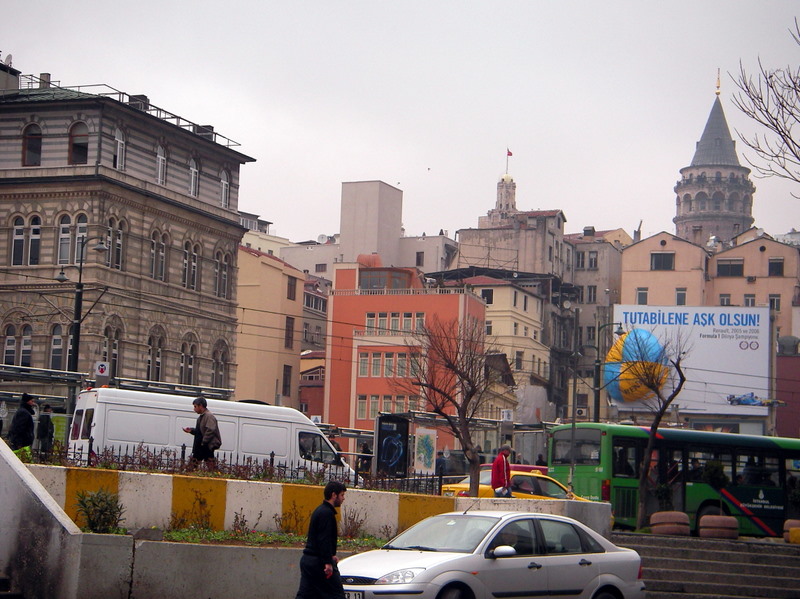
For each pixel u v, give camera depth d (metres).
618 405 86.44
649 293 113.00
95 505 18.56
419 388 76.38
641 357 71.38
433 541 18.22
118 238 62.38
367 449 53.84
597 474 36.88
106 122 61.44
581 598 18.44
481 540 17.78
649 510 36.81
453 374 66.81
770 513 38.12
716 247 137.75
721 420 88.75
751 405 88.19
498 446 61.38
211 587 18.56
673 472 37.41
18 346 61.16
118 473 20.69
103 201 60.81
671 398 36.97
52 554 17.14
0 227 61.97
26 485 17.55
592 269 127.25
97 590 17.14
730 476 38.03
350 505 24.31
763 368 88.94
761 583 26.75
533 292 106.88
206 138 69.75
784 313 112.81
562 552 18.59
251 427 33.78
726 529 31.50
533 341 103.94
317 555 15.14
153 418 32.28
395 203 116.31
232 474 23.88
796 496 38.50
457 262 117.50
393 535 24.84
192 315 68.00
